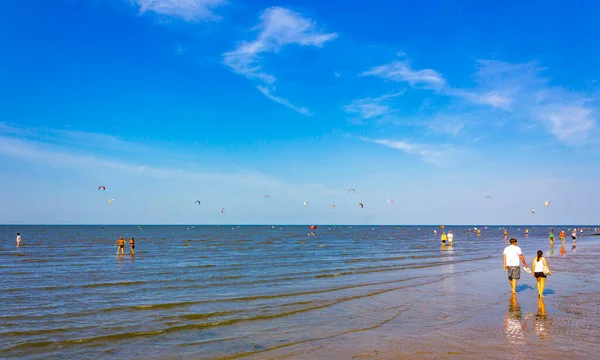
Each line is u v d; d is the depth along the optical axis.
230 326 11.77
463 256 37.31
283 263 29.89
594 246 55.09
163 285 19.17
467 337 10.44
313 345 9.91
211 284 19.55
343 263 30.00
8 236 86.62
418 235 110.75
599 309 13.62
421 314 13.19
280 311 13.70
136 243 59.75
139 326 11.73
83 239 72.06
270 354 9.24
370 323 12.08
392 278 21.72
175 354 9.33
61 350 9.62
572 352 9.16
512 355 8.97
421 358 8.84
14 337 10.59
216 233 116.56
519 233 134.50
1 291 17.34
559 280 20.27
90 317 12.80
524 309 13.70
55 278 21.45
